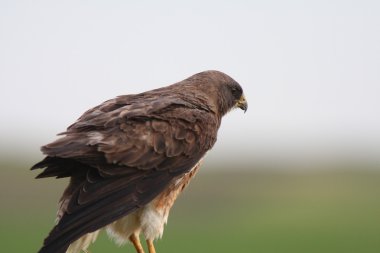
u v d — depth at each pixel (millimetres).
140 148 10414
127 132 10422
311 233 25609
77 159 9969
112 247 20219
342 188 34781
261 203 31250
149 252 11055
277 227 26609
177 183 10961
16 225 24938
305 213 29391
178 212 29000
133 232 11141
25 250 21438
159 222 11000
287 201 31719
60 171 10141
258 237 24953
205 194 31859
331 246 23531
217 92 12703
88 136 10188
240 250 22750
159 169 10555
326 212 29641
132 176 10320
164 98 11305
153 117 10695
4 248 21703
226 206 30266
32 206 27797
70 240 9586
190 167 10875
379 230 25922
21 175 31938
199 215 28594
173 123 10805
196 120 11055
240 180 34781
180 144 10766
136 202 10234
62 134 10320
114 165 10188
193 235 25172
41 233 23859
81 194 9891
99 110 10898
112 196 10094
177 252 22312
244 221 27781
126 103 11102
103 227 10055
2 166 33469
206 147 11109
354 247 23312
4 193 29250
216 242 24016
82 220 9766
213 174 35188
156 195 10492
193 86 12422
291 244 23781
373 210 29938
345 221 27625
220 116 12969
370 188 34906
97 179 10078
